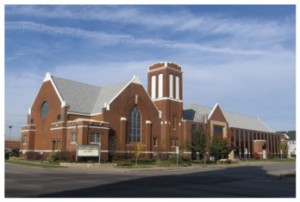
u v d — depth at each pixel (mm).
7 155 58531
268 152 106250
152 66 70938
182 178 29641
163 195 18203
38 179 25078
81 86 62281
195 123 72500
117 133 57219
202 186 23438
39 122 59156
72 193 18156
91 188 20391
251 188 22828
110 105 56812
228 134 82625
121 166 45281
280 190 21875
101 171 36406
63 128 53031
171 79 69375
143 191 19656
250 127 101250
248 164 63219
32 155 55812
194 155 69688
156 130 64938
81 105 58031
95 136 51375
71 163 44844
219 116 80938
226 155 78812
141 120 62438
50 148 55094
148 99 63969
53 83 57719
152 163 54594
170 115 67562
